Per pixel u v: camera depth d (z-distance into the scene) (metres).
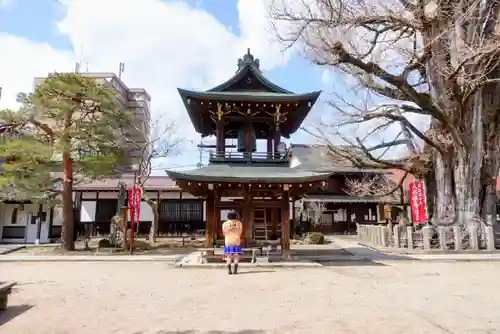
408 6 21.47
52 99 21.92
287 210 16.62
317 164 44.19
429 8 20.59
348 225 41.44
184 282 11.48
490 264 16.41
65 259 18.70
